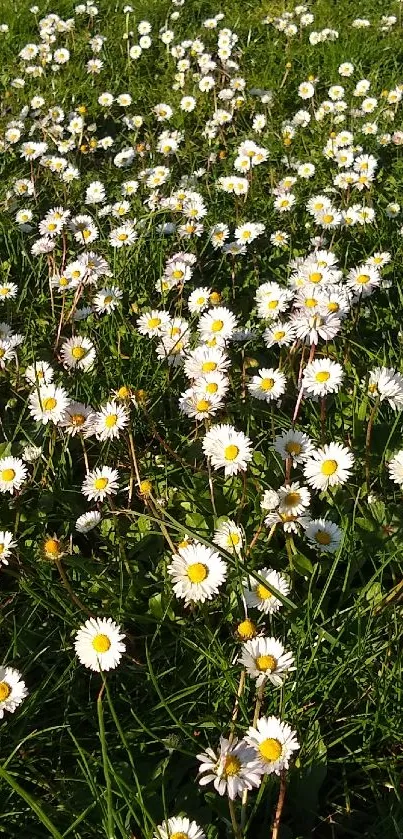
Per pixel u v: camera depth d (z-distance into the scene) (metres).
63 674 0.38
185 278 0.63
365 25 1.26
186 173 0.93
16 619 0.42
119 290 0.65
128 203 0.80
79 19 1.41
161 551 0.45
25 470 0.47
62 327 0.67
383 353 0.58
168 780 0.35
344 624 0.38
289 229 0.78
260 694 0.32
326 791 0.35
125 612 0.39
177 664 0.40
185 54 1.25
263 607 0.37
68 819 0.34
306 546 0.44
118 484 0.47
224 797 0.34
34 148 0.89
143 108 1.10
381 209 0.76
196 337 0.57
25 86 1.18
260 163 0.89
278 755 0.29
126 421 0.47
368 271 0.58
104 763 0.29
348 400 0.53
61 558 0.41
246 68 1.19
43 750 0.37
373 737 0.36
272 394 0.48
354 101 1.03
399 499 0.47
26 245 0.78
